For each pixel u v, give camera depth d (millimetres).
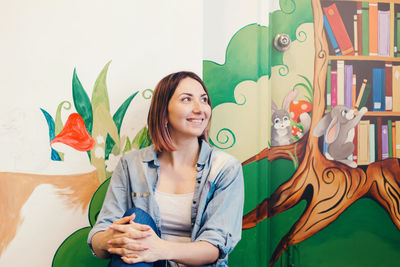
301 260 1627
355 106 1639
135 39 1464
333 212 1626
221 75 1591
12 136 1445
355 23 1642
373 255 1623
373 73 1644
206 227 1098
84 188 1455
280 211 1640
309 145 1636
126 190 1234
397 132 1641
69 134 1457
